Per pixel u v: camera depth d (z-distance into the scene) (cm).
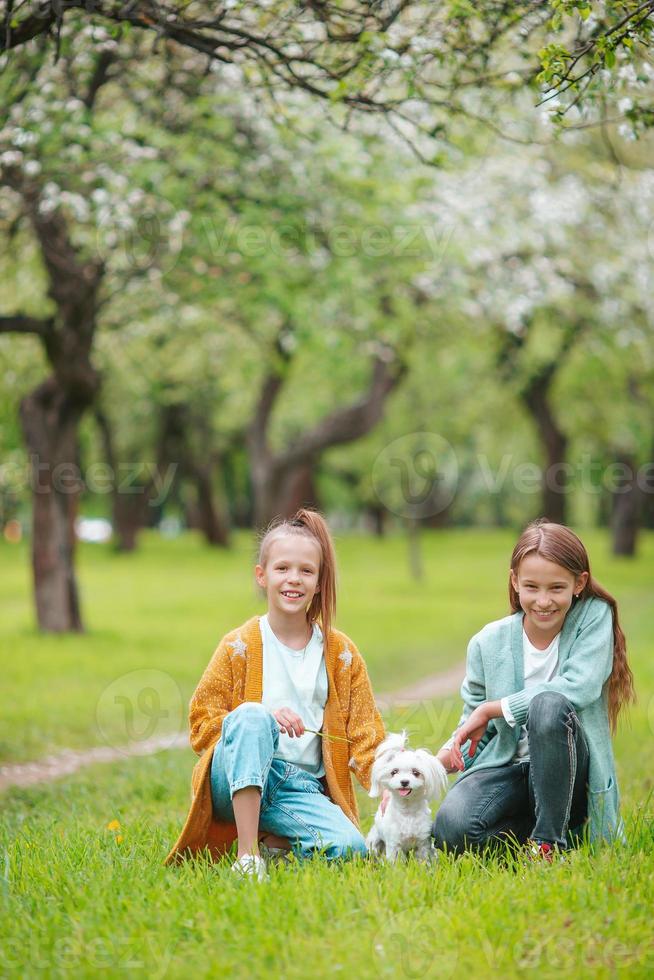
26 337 1608
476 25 601
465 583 3045
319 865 394
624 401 2706
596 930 337
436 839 435
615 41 480
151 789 695
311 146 1166
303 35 617
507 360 2447
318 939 329
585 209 1769
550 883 372
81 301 1327
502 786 434
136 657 1510
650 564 3581
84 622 1883
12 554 3991
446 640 1809
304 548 442
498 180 1622
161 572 3291
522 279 1761
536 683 446
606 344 2011
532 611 439
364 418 2316
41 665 1409
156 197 1091
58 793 714
